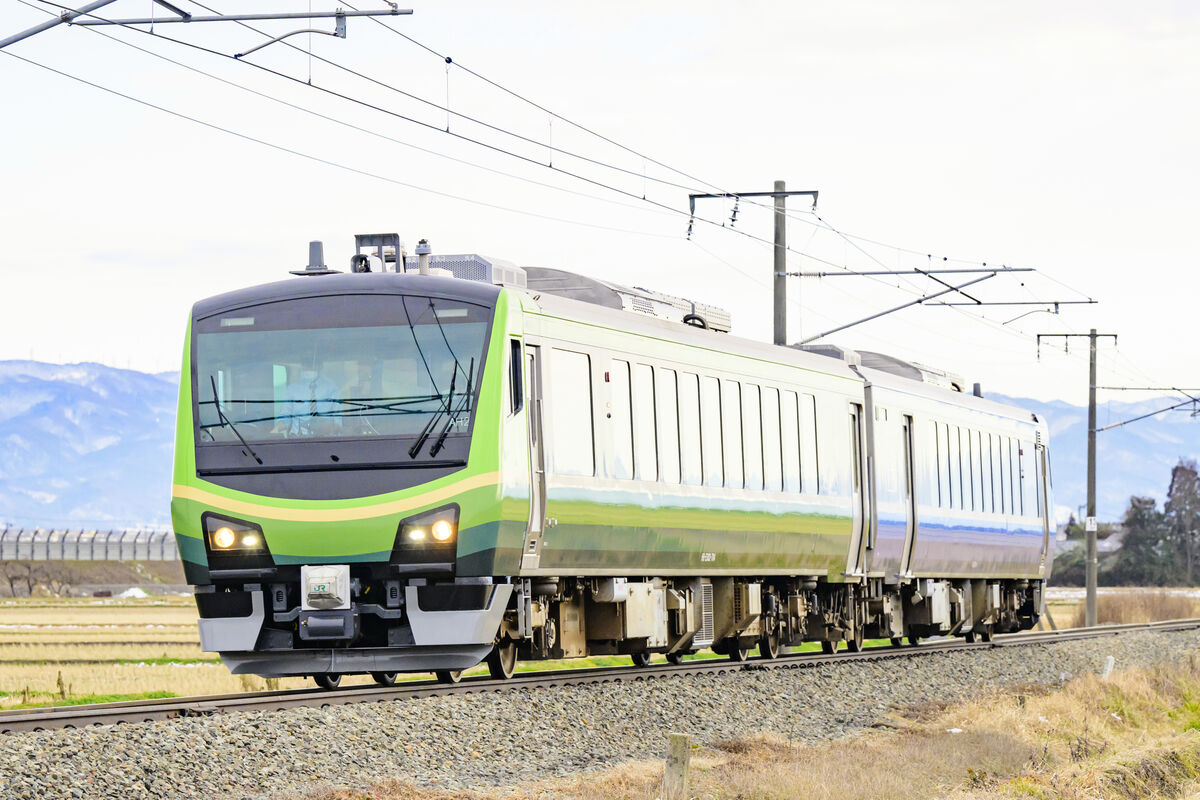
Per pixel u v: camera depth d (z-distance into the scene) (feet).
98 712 73.56
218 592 87.76
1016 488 189.26
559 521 94.43
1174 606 329.11
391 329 87.81
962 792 81.25
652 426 106.22
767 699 107.45
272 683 138.62
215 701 80.33
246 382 88.17
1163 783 100.53
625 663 161.38
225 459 87.35
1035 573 197.36
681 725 93.35
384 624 89.45
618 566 102.99
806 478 129.49
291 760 67.97
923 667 139.23
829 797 73.00
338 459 86.33
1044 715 117.50
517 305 90.63
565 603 101.14
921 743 93.61
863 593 147.23
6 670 181.57
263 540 86.22
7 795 55.62
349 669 87.61
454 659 87.51
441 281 89.20
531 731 82.53
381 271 97.50
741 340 121.39
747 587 123.65
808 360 132.77
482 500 86.07
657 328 108.58
